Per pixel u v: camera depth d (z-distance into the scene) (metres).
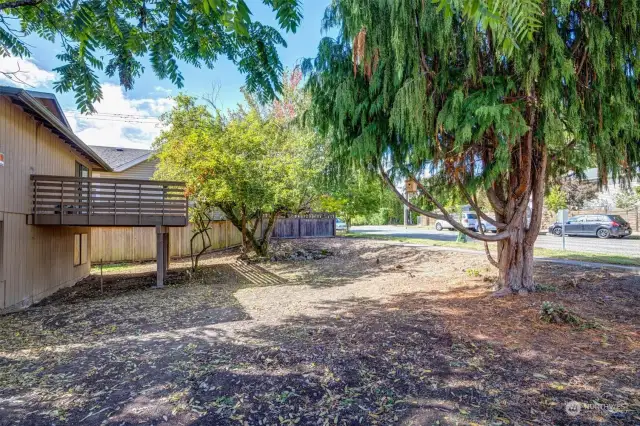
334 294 6.90
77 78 2.43
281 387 2.89
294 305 6.01
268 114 14.94
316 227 18.69
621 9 3.67
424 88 4.13
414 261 10.58
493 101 3.83
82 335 4.59
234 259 13.63
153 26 2.18
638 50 3.79
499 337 3.77
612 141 4.46
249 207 10.40
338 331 4.27
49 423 2.46
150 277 10.20
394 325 4.35
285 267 11.46
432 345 3.63
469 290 6.22
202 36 2.19
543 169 5.28
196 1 1.74
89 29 2.18
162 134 10.08
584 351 3.34
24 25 2.33
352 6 4.02
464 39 4.20
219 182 9.42
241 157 9.84
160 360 3.57
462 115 4.04
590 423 2.25
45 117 6.84
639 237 14.79
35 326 5.09
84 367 3.45
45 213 7.45
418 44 4.07
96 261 13.20
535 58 3.64
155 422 2.45
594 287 5.62
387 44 4.09
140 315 5.67
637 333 3.75
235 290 7.84
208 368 3.30
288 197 10.82
